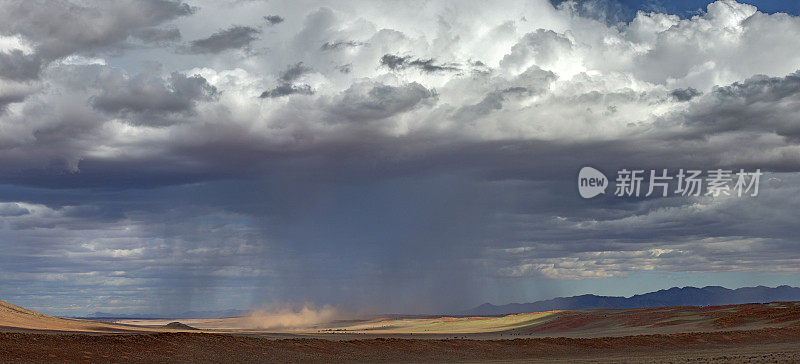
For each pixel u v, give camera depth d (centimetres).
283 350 7506
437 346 8862
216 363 6525
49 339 6138
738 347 10600
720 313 16938
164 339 6900
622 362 7356
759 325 14488
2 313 10975
